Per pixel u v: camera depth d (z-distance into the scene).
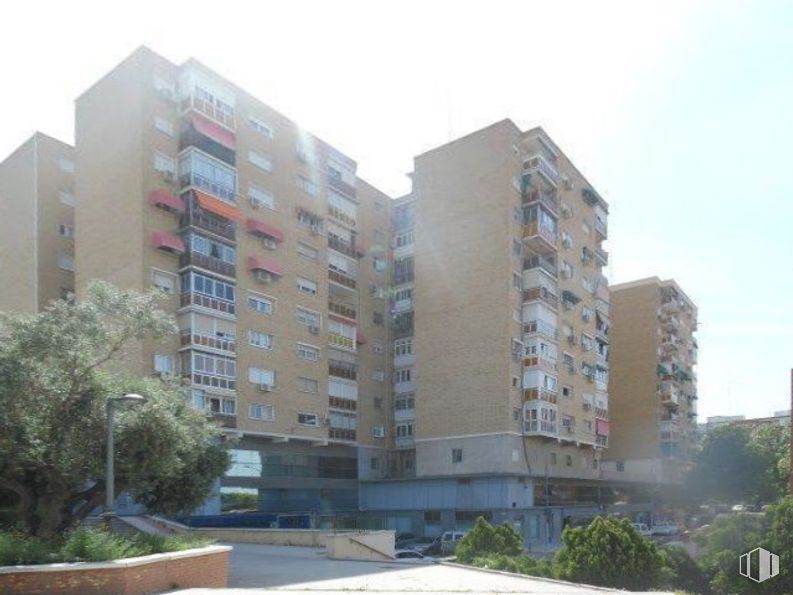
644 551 18.98
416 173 48.94
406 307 52.00
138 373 31.95
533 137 46.72
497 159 45.16
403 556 27.91
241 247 38.22
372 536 23.16
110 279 34.44
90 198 36.16
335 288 46.72
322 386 43.62
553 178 48.50
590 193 54.59
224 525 34.69
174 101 36.38
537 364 43.66
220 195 37.00
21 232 40.62
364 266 50.47
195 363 34.22
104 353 16.17
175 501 21.45
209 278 35.69
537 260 45.41
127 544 12.80
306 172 44.44
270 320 39.72
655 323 68.06
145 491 19.81
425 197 48.09
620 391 68.56
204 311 35.03
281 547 25.47
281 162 42.19
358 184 50.91
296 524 37.88
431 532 43.44
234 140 38.56
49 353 14.68
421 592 13.38
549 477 45.72
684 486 60.53
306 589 13.66
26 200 40.59
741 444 57.91
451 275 45.97
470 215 45.75
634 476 64.75
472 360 44.03
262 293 39.34
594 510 51.28
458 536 36.03
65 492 16.02
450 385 44.66
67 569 11.07
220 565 14.54
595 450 53.34
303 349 42.28
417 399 45.94
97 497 17.00
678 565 22.80
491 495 41.66
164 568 12.59
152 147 34.94
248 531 27.19
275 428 39.22
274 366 39.62
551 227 47.41
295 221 42.78
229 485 36.69
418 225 48.09
